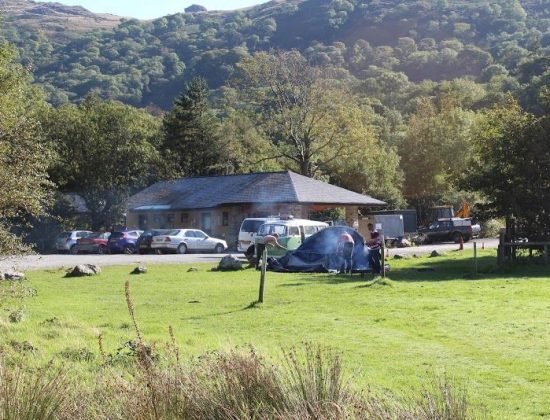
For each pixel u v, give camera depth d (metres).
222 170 66.94
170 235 40.69
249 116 63.88
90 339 10.75
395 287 18.83
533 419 7.10
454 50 156.88
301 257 23.31
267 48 181.00
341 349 10.52
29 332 11.09
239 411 5.41
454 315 13.74
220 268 26.03
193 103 67.50
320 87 60.53
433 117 72.62
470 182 27.61
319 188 47.69
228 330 12.38
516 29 175.12
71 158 58.06
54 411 5.56
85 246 43.50
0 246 13.42
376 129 71.75
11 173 12.70
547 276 22.03
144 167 61.69
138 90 149.25
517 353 10.20
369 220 46.31
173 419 5.51
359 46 163.25
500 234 25.70
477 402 7.62
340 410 5.07
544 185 26.64
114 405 5.66
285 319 13.59
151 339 10.70
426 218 65.75
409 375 8.82
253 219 34.00
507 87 103.81
